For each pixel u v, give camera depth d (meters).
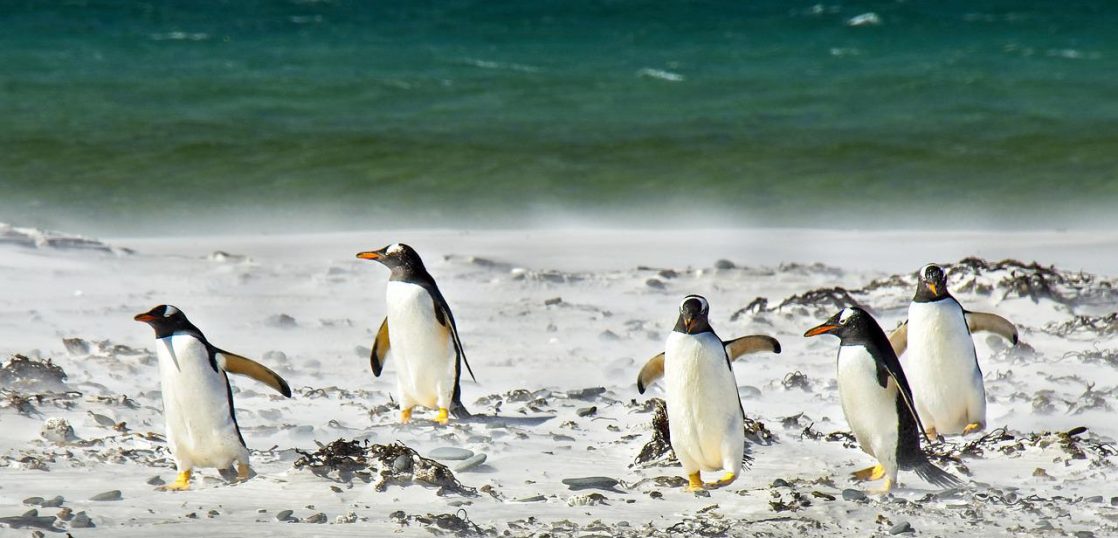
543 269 39.25
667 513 15.11
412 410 21.58
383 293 33.94
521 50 106.94
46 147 66.69
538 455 18.28
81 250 37.38
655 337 28.88
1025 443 19.16
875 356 16.41
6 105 78.06
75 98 81.12
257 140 70.19
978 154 68.50
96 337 26.62
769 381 24.31
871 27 122.12
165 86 86.38
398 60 100.31
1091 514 15.22
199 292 32.75
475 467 17.34
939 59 103.25
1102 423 21.12
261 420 20.00
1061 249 43.56
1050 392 22.92
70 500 14.59
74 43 105.75
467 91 87.25
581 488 16.44
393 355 20.69
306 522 13.86
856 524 14.64
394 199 57.78
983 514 15.12
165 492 15.30
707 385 16.16
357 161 65.56
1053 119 78.38
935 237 46.41
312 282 34.81
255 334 27.86
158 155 65.81
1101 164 65.94
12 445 17.41
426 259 39.28
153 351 25.34
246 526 13.51
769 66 99.69
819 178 62.91
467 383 23.95
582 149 69.38
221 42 108.69
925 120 78.25
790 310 31.16
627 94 87.00
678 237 46.16
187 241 43.62
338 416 20.77
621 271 38.25
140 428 19.22
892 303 31.94
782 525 14.45
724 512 15.16
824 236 46.78
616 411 21.39
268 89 86.19
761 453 18.64
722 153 68.62
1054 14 131.62
